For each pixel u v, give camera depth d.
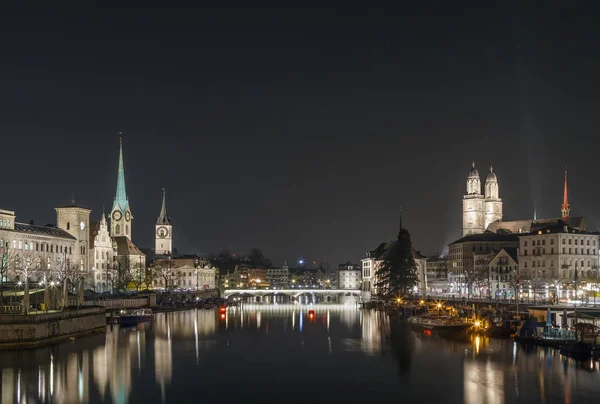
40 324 156.50
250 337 190.25
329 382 123.50
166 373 130.88
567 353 147.12
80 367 134.00
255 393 115.12
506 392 114.69
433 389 117.44
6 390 114.88
